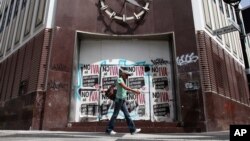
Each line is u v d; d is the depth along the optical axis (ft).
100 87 44.16
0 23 73.46
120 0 46.85
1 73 59.67
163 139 17.89
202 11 45.62
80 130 36.60
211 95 39.55
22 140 15.57
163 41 46.42
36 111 38.52
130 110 43.11
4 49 62.44
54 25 42.50
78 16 44.19
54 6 44.70
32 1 52.70
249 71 15.74
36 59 42.88
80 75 44.47
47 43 42.16
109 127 22.89
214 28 48.78
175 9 45.14
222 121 41.27
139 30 45.32
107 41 46.32
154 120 42.52
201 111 38.24
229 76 51.11
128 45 46.37
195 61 40.81
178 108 40.78
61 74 40.50
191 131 36.83
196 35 42.86
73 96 41.78
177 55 42.45
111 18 45.62
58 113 38.73
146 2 46.42
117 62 45.44
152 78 44.73
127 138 18.01
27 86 43.75
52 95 39.14
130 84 44.39
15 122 44.19
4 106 51.72
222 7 58.59
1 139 16.42
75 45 42.73
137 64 45.44
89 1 45.68
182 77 40.91
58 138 17.53
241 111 52.75
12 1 67.87
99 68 45.03
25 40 50.62
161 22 45.14
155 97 43.73
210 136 22.67
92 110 43.04
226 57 52.44
